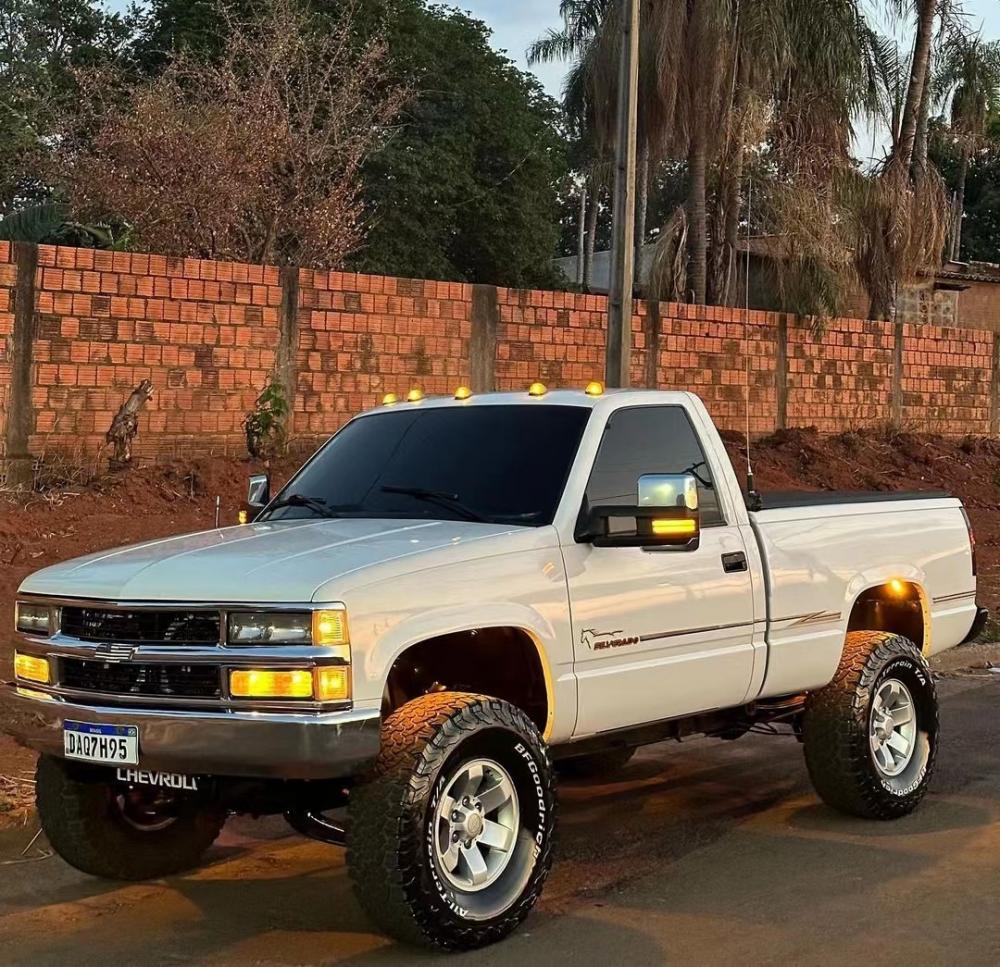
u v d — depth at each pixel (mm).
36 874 5859
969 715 9188
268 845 6332
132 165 17344
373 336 15344
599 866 5945
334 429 15094
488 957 4797
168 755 4648
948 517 7531
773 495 7129
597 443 5715
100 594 4902
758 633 6148
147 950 4934
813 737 6543
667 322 18531
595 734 5504
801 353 20375
